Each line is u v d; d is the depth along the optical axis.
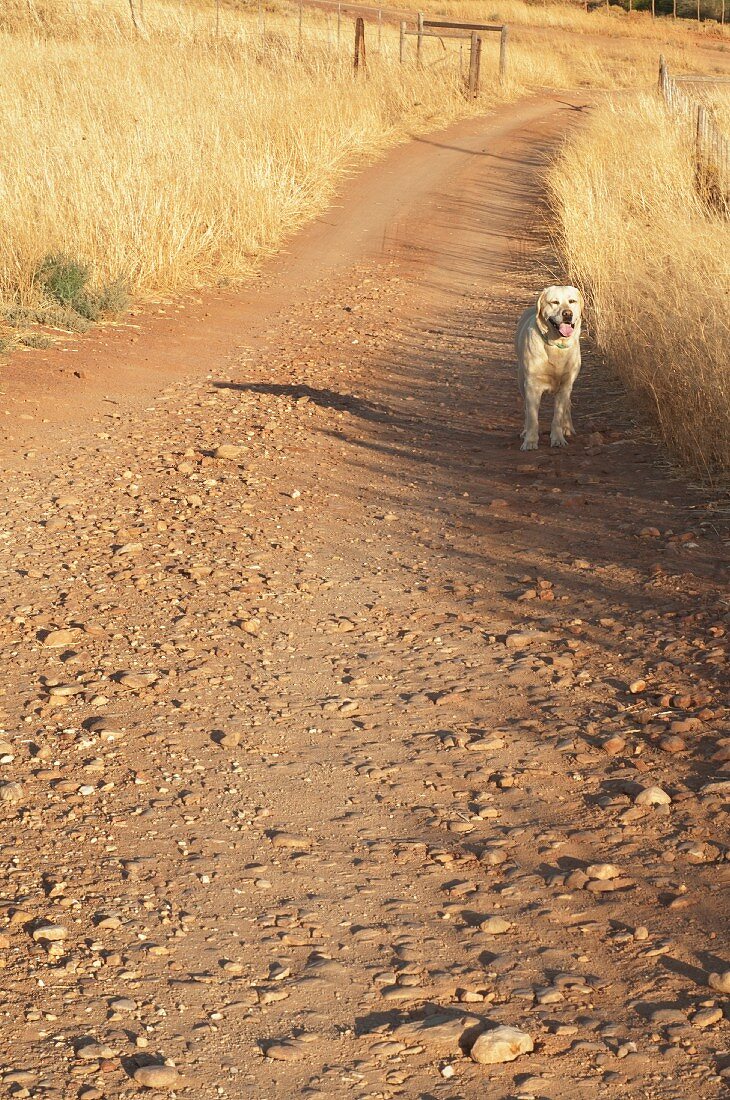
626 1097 2.58
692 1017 2.83
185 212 13.88
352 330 12.00
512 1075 2.65
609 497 7.00
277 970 3.02
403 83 27.98
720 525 6.41
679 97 20.41
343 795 3.96
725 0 52.12
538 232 16.75
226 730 4.39
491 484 7.42
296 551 6.35
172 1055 2.70
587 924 3.24
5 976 2.96
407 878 3.48
